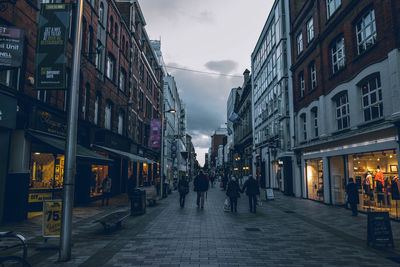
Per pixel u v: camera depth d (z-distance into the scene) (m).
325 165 16.25
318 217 11.55
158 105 43.03
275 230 8.83
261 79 33.97
